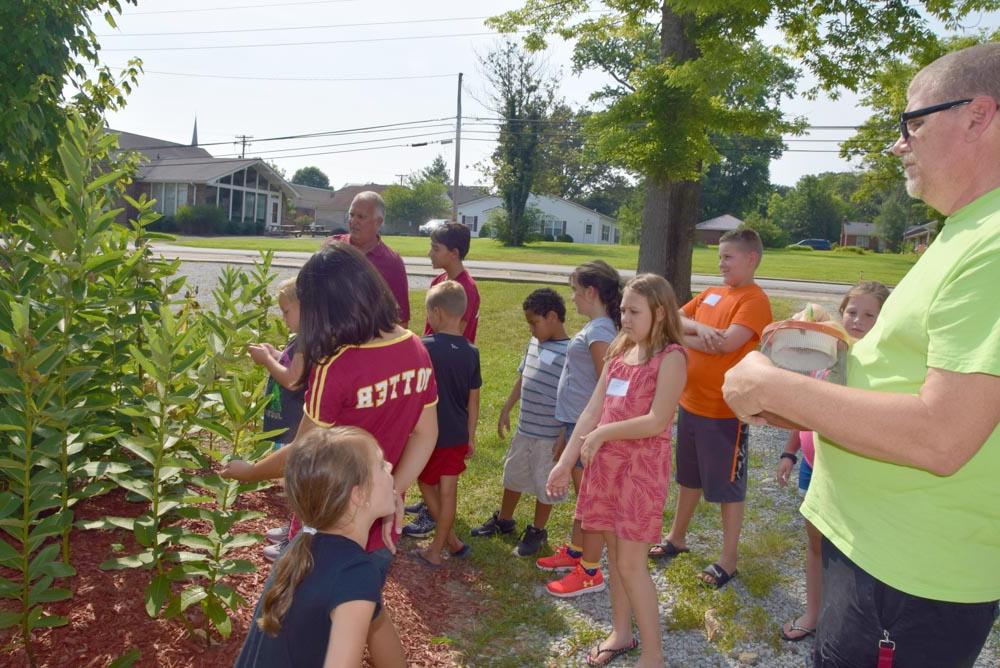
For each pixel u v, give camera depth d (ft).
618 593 11.00
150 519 9.49
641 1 42.73
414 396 8.00
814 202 278.46
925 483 5.10
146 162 20.52
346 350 7.61
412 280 66.03
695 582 13.34
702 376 13.14
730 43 37.45
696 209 45.55
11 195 17.97
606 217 229.45
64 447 9.62
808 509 6.20
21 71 17.31
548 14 49.03
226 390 10.25
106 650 9.12
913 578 5.16
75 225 10.54
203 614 9.96
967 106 5.04
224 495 9.97
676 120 40.86
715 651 11.44
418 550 14.06
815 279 90.53
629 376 10.50
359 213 16.71
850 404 4.96
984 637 5.34
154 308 12.64
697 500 14.24
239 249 101.96
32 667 8.70
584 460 10.01
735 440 13.10
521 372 15.42
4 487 11.09
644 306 10.23
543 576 13.66
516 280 68.64
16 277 10.80
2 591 8.49
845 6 38.93
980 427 4.53
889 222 247.50
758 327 12.76
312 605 5.86
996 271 4.56
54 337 10.15
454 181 130.93
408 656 10.58
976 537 5.09
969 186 5.15
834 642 5.71
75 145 11.05
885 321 5.46
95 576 10.28
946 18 39.75
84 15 19.38
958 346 4.59
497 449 20.31
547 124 147.64
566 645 11.41
